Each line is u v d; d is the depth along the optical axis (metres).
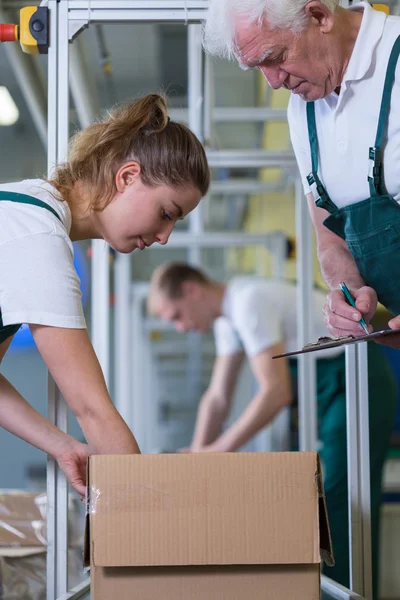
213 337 7.19
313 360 2.82
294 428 3.39
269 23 1.38
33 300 1.24
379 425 2.63
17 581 1.76
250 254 6.55
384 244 1.60
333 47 1.46
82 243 5.42
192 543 1.15
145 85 4.00
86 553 1.18
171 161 1.40
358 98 1.52
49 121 1.71
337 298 1.62
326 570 2.52
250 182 4.15
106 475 1.16
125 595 1.16
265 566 1.17
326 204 1.67
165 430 7.73
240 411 6.25
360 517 1.72
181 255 8.00
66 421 1.62
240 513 1.16
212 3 1.46
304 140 1.68
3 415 1.52
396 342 1.53
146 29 3.40
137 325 5.39
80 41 2.30
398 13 2.05
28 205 1.29
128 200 1.40
